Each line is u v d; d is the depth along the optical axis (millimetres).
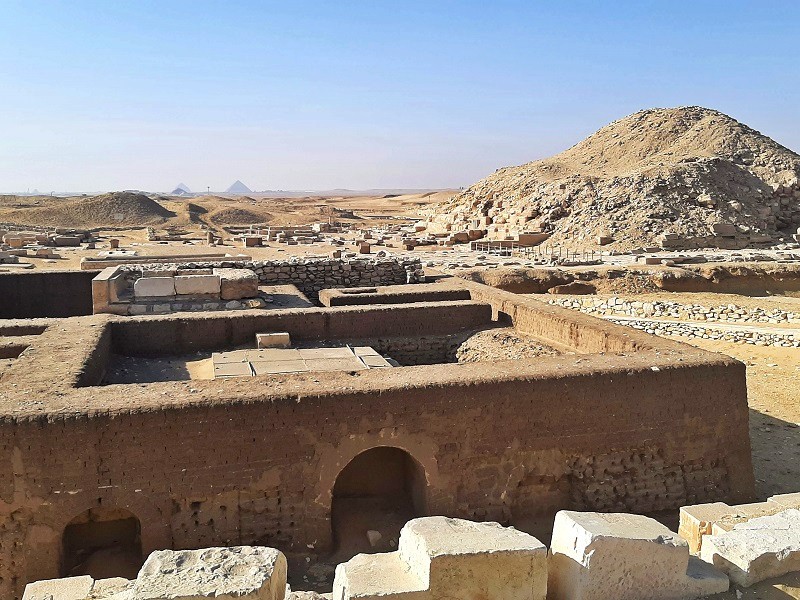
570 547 4973
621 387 8648
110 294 13586
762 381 15438
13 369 8609
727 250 37938
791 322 20969
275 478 7598
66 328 10938
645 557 4891
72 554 7602
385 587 4559
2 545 6977
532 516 8531
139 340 11688
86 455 7047
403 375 8406
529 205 47469
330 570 7504
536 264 31891
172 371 10805
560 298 25766
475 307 13766
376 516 8547
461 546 4617
